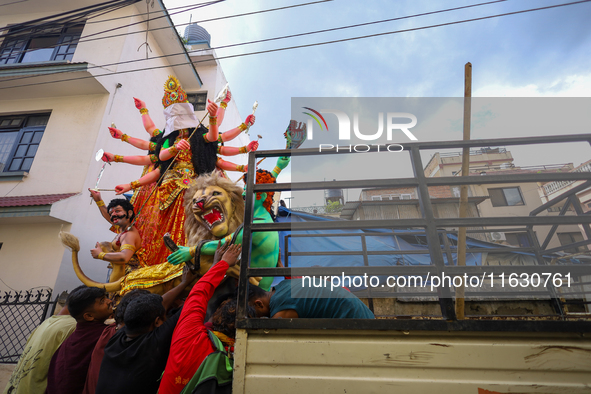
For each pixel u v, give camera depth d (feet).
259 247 11.21
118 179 31.42
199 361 6.59
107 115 30.89
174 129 16.98
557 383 5.66
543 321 5.92
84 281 13.41
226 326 7.74
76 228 26.48
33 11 37.42
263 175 12.70
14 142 31.04
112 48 33.76
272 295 7.93
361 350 6.05
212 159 16.96
